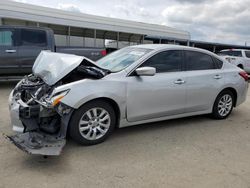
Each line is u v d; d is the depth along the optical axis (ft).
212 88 15.84
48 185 8.76
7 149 11.25
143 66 13.29
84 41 46.47
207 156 11.52
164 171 10.03
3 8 35.32
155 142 12.78
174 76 14.20
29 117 10.77
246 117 18.04
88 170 9.84
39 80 13.06
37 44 25.12
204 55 16.03
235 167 10.64
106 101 12.14
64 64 11.69
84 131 11.77
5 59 23.82
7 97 21.09
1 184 8.70
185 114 15.17
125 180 9.29
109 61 14.70
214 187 9.14
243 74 17.66
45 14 38.96
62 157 10.76
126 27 48.98
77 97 11.05
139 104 13.01
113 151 11.54
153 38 57.21
